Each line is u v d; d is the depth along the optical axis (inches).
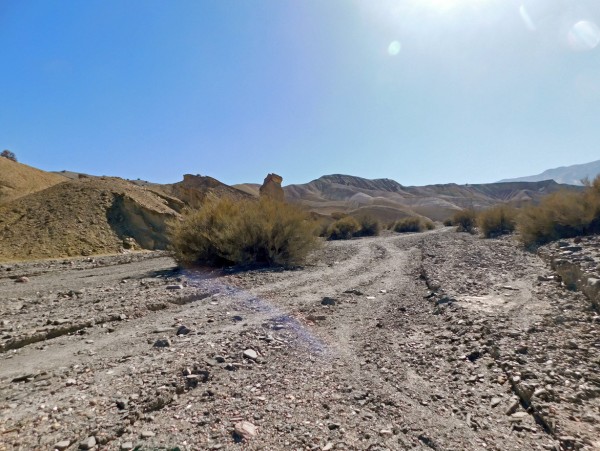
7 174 1812.3
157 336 247.9
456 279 446.0
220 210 695.1
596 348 202.2
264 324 280.7
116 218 1320.1
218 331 259.9
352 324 294.5
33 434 128.4
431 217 5915.4
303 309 337.7
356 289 438.3
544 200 708.0
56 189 1427.2
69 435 127.9
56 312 313.7
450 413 148.9
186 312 318.0
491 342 223.0
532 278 404.5
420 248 946.7
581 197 632.4
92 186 1459.2
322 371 195.0
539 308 289.7
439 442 127.6
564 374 174.1
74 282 508.1
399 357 215.9
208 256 669.9
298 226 682.2
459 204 7682.1
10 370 192.2
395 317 315.3
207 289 417.1
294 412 148.6
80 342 237.1
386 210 5004.9
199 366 192.5
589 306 272.2
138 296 372.8
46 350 223.0
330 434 132.6
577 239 536.1
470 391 168.1
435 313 314.5
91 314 299.6
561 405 146.9
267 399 159.8
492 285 390.0
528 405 151.2
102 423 135.9
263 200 725.3
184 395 163.3
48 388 167.6
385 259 751.1
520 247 702.5
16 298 390.9
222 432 132.3
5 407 149.0
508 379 176.1
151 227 1373.0
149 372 183.8
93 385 169.9
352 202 6958.7
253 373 189.2
